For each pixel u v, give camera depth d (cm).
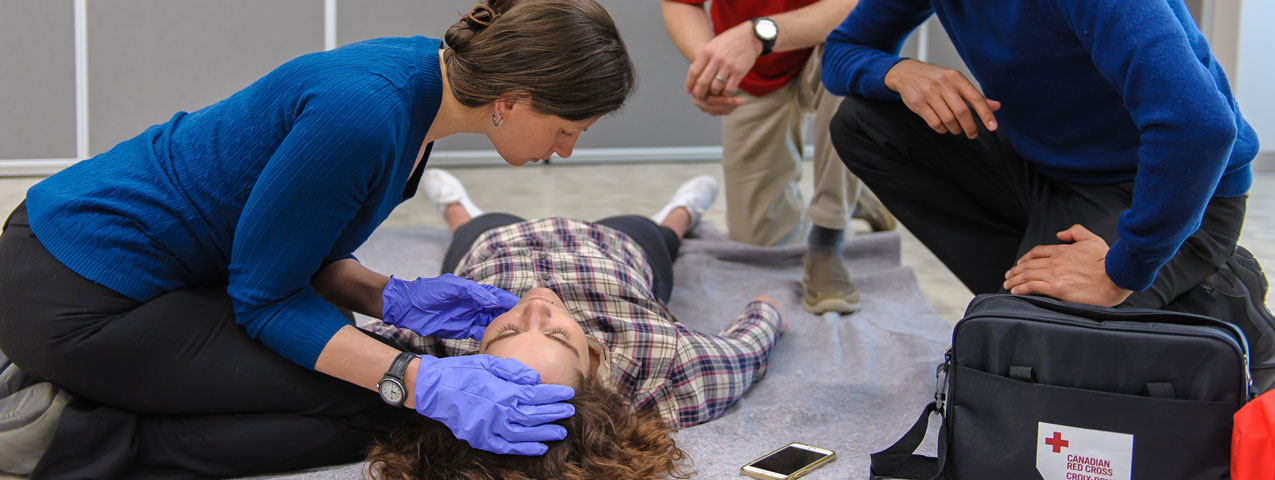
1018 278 164
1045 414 143
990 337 148
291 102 139
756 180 287
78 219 144
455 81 138
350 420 158
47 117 389
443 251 291
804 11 243
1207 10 393
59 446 146
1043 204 187
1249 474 131
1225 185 169
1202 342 137
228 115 147
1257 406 131
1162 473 138
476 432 136
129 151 152
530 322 155
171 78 396
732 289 268
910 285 269
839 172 245
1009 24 169
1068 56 165
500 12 139
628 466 147
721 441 177
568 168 452
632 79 142
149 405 151
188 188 146
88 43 387
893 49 208
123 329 144
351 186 138
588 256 205
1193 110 134
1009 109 184
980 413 149
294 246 139
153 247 146
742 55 231
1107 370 141
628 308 193
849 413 193
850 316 248
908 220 217
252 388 150
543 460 139
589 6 137
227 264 153
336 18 408
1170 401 137
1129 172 175
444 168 446
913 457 155
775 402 197
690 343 187
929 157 204
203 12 395
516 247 219
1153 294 163
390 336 180
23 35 382
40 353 145
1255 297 177
